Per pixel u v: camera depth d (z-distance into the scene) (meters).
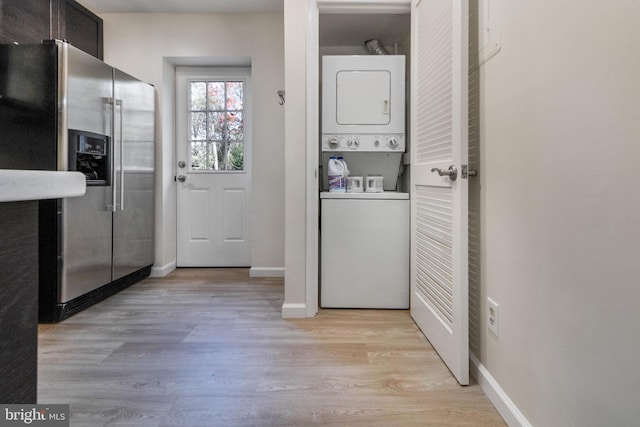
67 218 2.26
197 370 1.64
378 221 2.46
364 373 1.62
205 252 3.69
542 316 1.09
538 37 1.10
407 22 2.72
